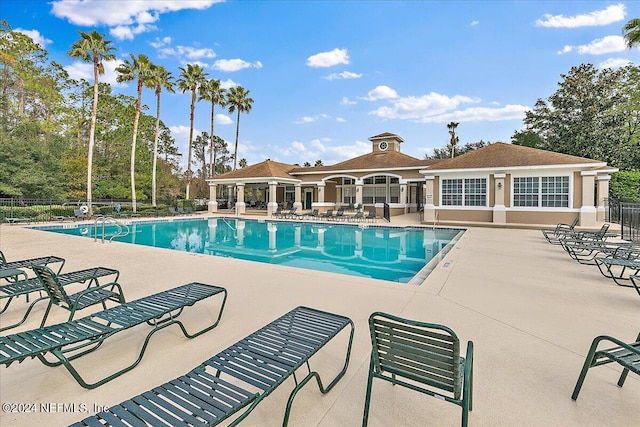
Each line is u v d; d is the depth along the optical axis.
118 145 40.44
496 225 17.66
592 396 2.73
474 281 6.44
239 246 14.16
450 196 19.62
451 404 2.65
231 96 41.12
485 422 2.42
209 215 28.00
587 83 30.55
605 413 2.52
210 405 2.01
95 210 24.66
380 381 3.01
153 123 45.59
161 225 21.80
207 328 4.11
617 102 29.42
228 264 8.02
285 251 12.92
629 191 22.81
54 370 3.18
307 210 33.06
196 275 6.91
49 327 3.27
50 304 4.20
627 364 2.41
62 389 2.86
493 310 4.80
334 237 16.58
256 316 4.56
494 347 3.62
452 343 2.06
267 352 2.74
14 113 31.89
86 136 40.03
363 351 3.56
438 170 19.45
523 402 2.65
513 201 18.00
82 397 2.74
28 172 25.17
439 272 7.23
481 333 4.00
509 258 8.92
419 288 5.95
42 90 33.16
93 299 4.25
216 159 73.62
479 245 11.30
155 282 6.36
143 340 3.82
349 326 4.21
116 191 34.97
